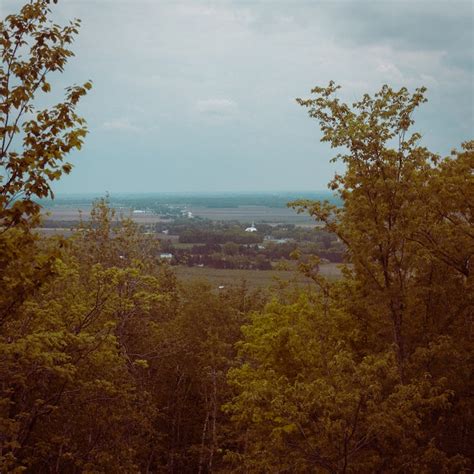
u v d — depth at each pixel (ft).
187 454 118.62
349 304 54.44
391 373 40.42
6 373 50.52
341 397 37.73
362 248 48.55
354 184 50.96
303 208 53.57
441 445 49.75
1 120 29.09
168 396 109.91
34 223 30.09
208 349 100.48
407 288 50.39
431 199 50.96
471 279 51.88
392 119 48.19
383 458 43.96
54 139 29.68
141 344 95.91
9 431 47.09
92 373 64.75
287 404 39.86
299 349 61.11
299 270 59.00
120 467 67.82
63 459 71.72
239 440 84.74
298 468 41.68
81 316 61.46
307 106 49.29
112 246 106.01
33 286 30.58
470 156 56.59
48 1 30.09
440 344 47.73
